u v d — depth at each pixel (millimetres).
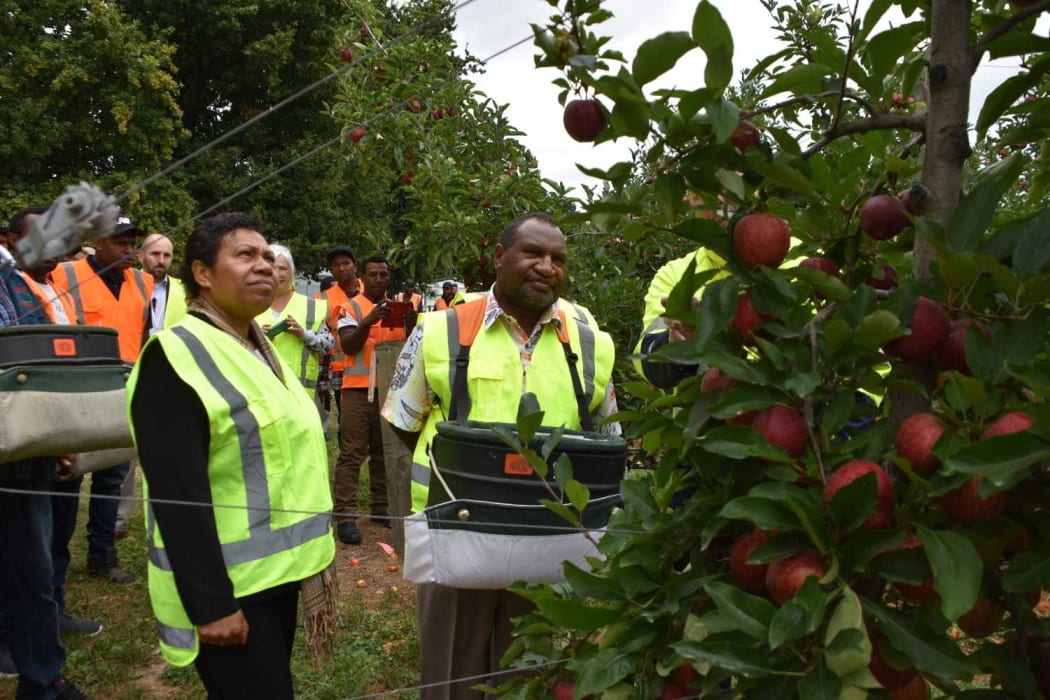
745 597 1065
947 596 939
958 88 1197
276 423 2221
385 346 5059
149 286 4879
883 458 1111
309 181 21688
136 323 4766
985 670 1183
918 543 1030
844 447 1115
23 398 2830
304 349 5750
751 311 1187
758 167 1137
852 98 1256
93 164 18453
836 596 1028
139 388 2152
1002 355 1046
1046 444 924
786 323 1160
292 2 20875
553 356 2723
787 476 1089
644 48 1087
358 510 6566
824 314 1201
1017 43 1196
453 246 4672
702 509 1267
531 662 1669
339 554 5730
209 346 2223
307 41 21719
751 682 1102
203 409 2146
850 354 1108
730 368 1114
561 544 2236
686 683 1279
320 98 22094
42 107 16438
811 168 1272
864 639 959
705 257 2918
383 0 6691
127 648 4117
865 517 1000
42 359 2885
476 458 2242
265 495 2182
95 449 3012
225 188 20484
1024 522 1109
